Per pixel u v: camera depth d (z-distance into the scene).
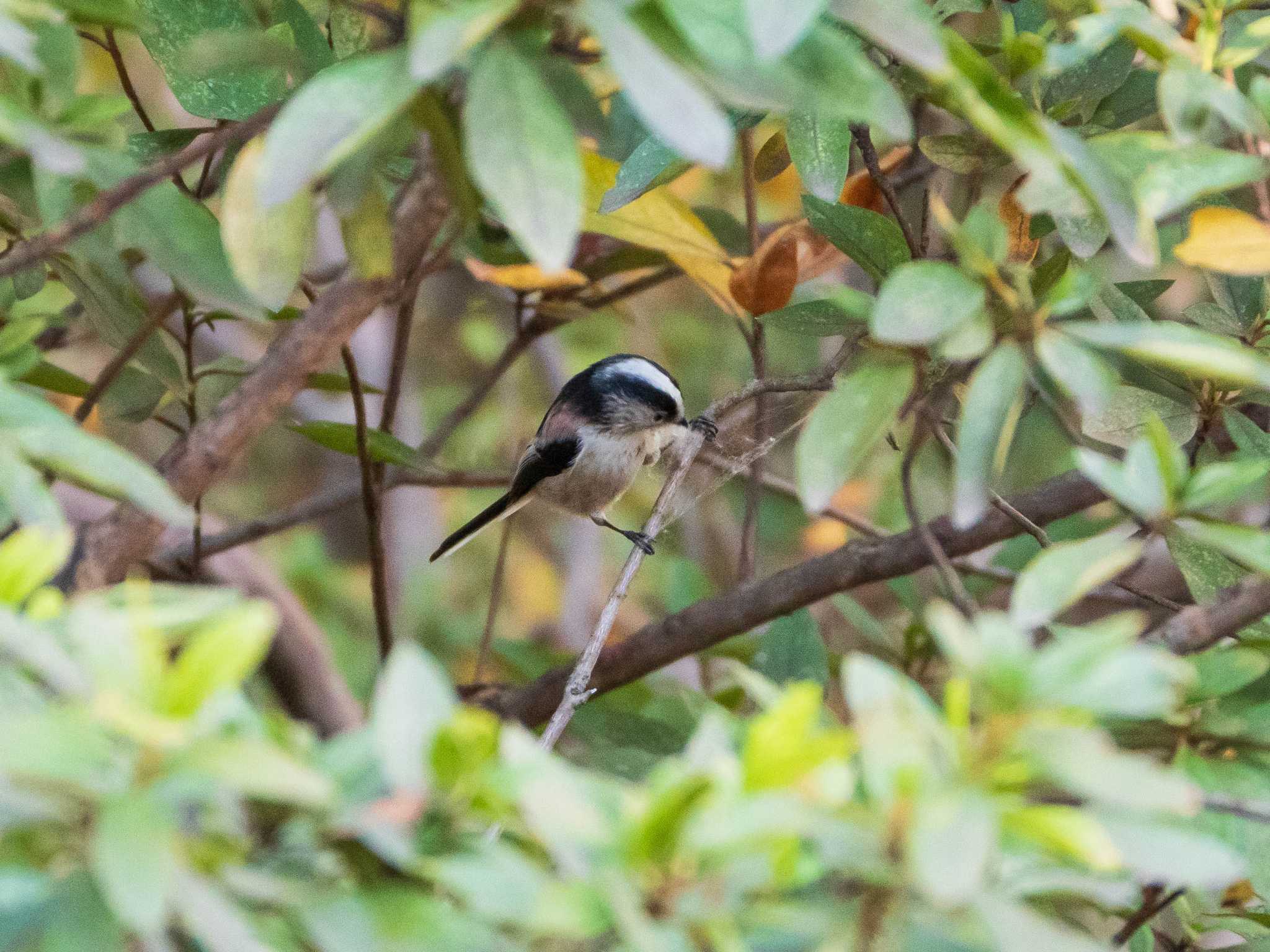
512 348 10.98
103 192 4.76
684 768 3.56
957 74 4.21
